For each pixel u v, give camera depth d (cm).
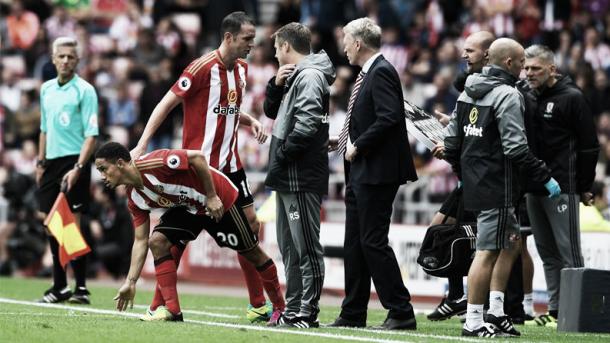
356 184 3247
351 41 3288
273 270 3362
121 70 7706
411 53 7319
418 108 3681
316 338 2891
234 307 4350
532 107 3728
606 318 3284
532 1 7231
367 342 2833
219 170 3412
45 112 4278
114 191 6316
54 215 4050
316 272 3262
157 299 3362
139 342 2709
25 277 6222
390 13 7506
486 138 3072
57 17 8406
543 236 3794
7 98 7888
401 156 3247
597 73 6538
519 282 3756
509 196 3066
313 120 3177
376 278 3247
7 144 7394
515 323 3759
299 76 3206
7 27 8538
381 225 3244
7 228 6366
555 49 6994
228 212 3262
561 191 3694
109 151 3092
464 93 3159
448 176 6047
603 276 3288
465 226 3306
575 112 3678
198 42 8312
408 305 3259
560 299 3353
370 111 3247
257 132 3669
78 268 4212
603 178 5847
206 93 3375
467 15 7412
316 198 3256
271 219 5500
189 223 3259
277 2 9025
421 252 3338
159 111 3359
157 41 7819
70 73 4247
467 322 3123
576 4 7344
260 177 6406
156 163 3114
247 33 3369
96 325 3095
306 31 3288
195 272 6112
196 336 2839
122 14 9006
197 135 3391
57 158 4244
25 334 2858
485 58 3566
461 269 3297
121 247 6222
